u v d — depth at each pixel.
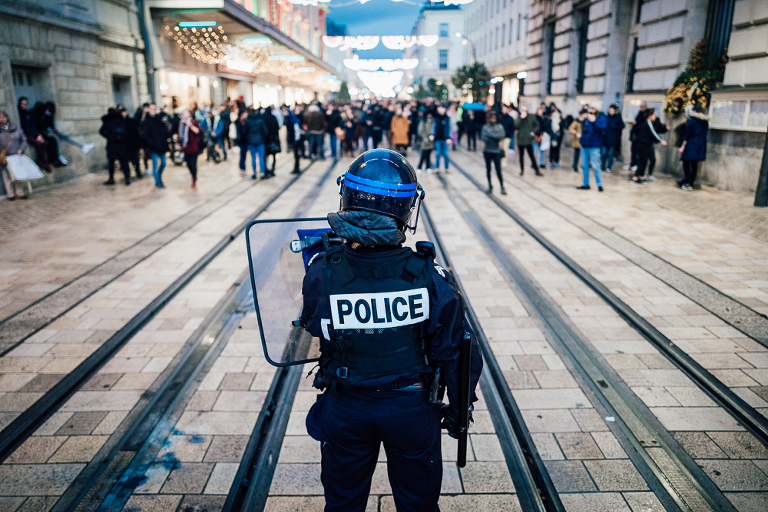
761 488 2.67
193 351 4.12
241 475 2.78
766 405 3.34
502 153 10.08
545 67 23.67
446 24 66.25
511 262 6.15
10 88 10.32
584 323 4.58
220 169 14.36
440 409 1.89
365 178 1.66
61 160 11.45
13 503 2.59
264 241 2.00
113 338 4.27
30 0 10.91
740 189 10.08
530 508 2.56
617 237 7.08
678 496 2.63
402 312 1.66
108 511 2.53
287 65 31.25
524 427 3.18
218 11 17.20
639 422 3.21
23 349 4.10
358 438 1.75
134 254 6.41
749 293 5.11
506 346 4.17
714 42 11.35
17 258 6.25
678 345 4.11
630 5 15.61
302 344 2.07
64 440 3.06
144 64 16.94
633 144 12.18
